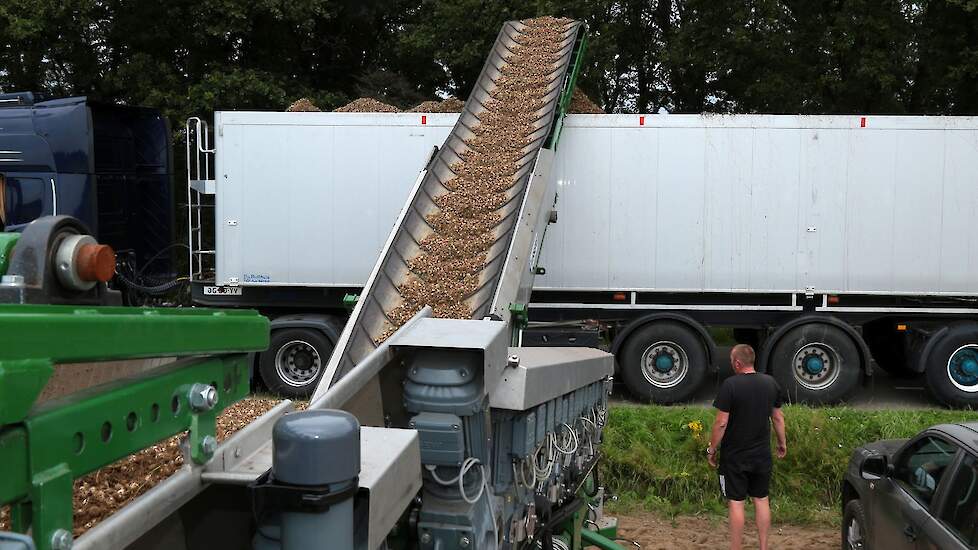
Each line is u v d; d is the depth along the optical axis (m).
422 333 3.58
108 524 1.84
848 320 10.96
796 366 10.67
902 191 10.53
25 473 1.53
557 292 11.20
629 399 11.20
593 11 19.38
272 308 11.41
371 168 10.92
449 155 9.16
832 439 8.09
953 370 10.47
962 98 18.42
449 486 3.36
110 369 2.42
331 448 2.12
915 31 17.98
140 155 12.30
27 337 1.45
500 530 3.79
